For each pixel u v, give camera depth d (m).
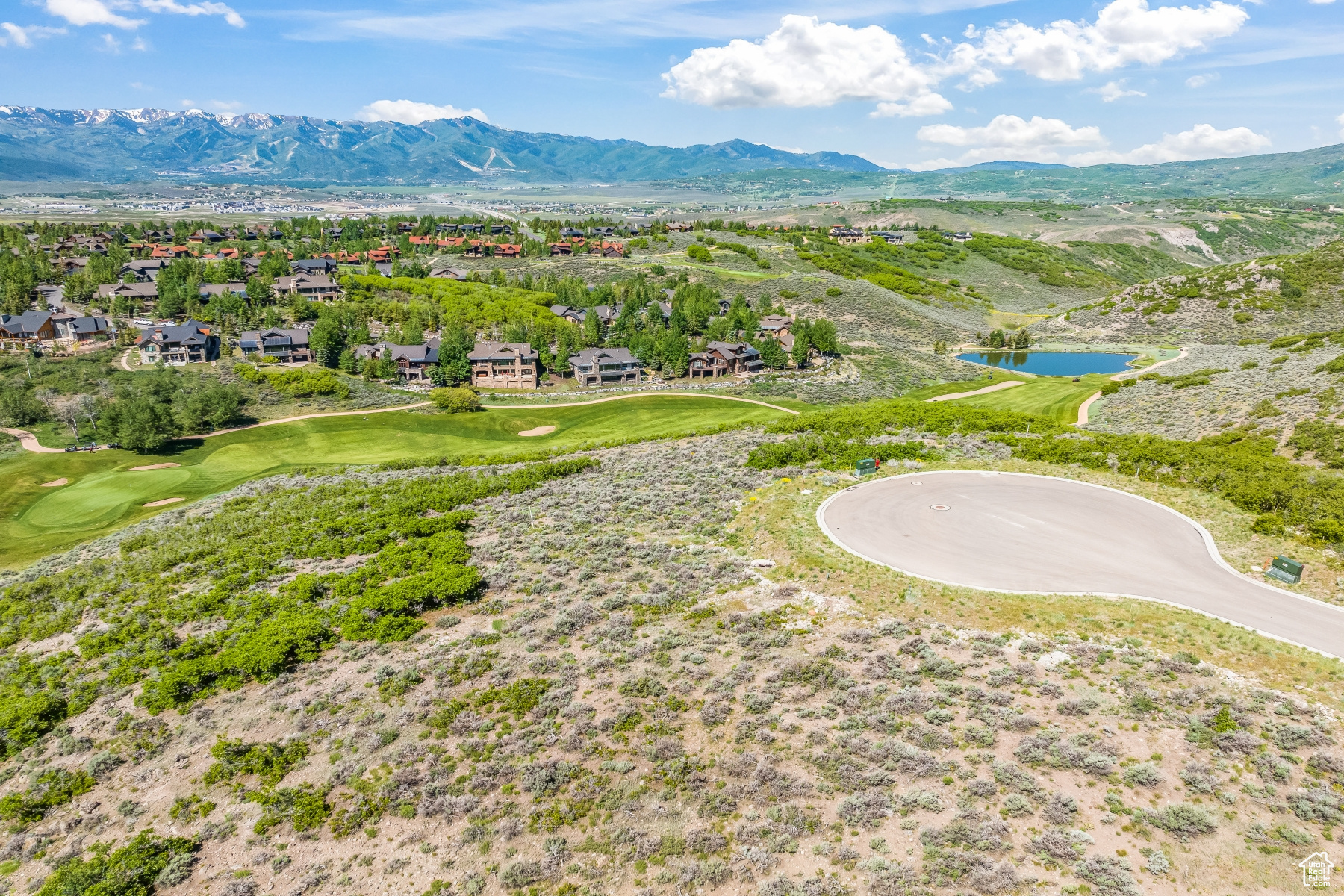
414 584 40.91
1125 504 48.72
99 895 23.19
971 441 64.00
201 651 38.03
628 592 40.94
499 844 24.55
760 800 25.41
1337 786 23.58
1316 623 33.09
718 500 54.69
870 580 39.50
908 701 29.56
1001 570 39.88
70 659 39.28
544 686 32.53
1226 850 21.70
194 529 59.22
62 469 81.88
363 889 23.28
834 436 68.88
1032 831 23.06
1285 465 51.75
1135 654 31.48
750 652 34.06
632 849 23.83
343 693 33.22
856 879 21.98
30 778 29.95
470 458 79.62
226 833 26.00
